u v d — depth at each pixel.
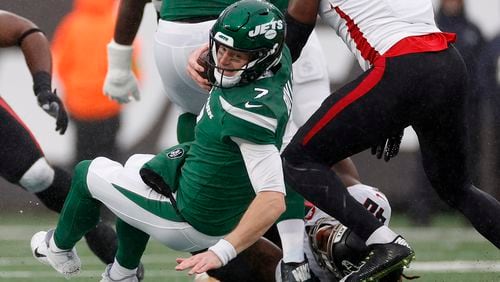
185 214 15.77
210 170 15.45
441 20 28.92
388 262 16.12
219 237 16.02
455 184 17.66
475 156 29.80
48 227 28.39
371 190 17.59
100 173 16.23
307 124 16.64
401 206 30.33
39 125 29.91
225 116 14.99
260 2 15.34
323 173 16.52
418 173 30.19
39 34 20.91
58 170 20.03
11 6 29.67
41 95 20.33
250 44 14.84
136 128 30.09
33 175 19.69
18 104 29.91
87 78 29.80
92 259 24.25
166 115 30.14
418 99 16.50
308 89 19.53
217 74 15.12
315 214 17.66
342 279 16.39
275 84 15.23
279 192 14.70
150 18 29.88
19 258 24.09
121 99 21.42
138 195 15.99
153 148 30.16
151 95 30.06
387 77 16.44
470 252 25.47
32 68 20.70
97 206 16.61
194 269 14.12
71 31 29.80
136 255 16.91
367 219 16.33
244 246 14.45
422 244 26.69
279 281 17.06
